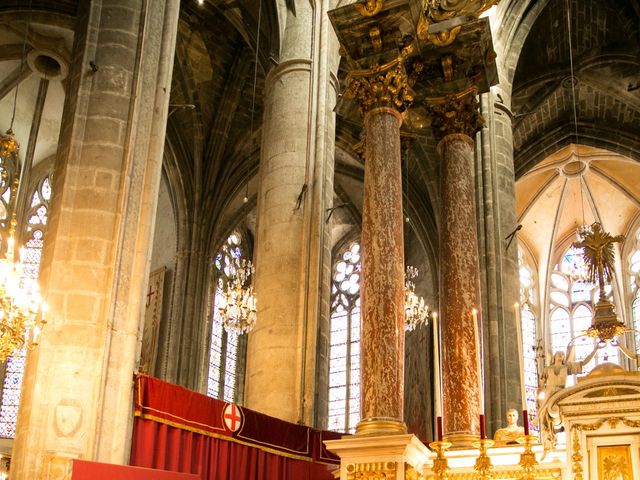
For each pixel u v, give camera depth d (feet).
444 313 38.11
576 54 84.99
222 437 42.45
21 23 72.74
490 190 65.67
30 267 84.58
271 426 45.68
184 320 80.38
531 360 97.76
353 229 100.53
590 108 88.74
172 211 85.25
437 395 31.37
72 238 40.86
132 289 40.83
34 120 83.30
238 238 97.50
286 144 57.77
